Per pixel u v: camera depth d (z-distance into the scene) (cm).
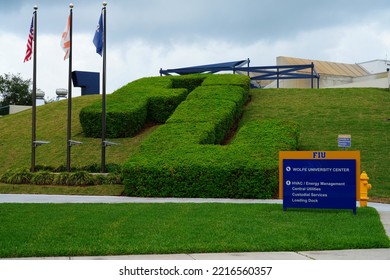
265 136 2362
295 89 3759
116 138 2955
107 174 2347
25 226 1202
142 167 2103
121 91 3356
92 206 1596
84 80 4431
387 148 2527
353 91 3612
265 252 963
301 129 2873
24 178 2389
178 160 2122
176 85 3659
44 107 3841
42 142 2553
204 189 2044
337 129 2842
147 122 3169
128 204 1664
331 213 1434
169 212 1434
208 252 963
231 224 1220
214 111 2820
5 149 3045
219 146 2277
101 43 2447
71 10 2503
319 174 1459
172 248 962
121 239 1048
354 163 1439
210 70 4412
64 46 2509
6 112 4981
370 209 1543
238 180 2011
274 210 1488
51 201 1855
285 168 1484
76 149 2842
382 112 3095
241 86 3394
